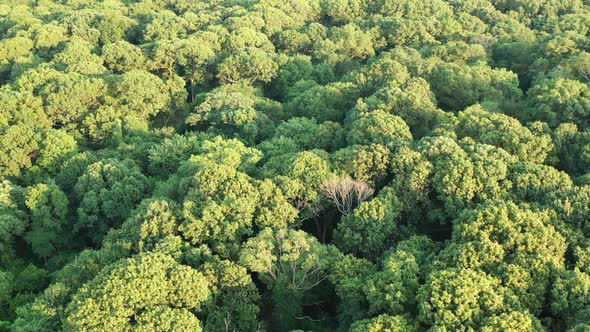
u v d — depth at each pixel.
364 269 51.88
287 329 51.78
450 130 71.00
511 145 66.94
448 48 103.31
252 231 57.44
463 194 57.97
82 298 47.59
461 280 44.25
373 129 71.31
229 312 49.88
